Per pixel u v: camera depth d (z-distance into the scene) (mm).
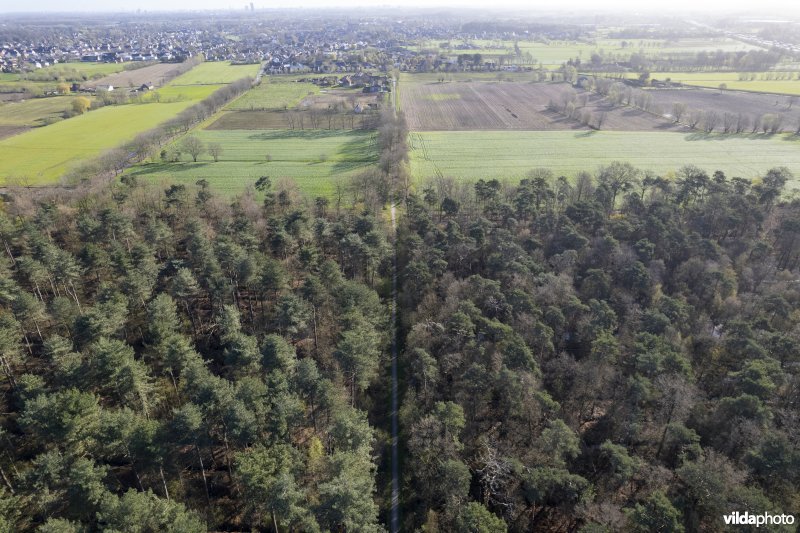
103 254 100062
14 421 71500
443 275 95500
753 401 59500
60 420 56688
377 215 135375
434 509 60469
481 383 66500
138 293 87938
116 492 59562
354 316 77188
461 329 75125
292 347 75750
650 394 64062
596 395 70000
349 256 104375
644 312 82625
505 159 197000
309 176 174625
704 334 78688
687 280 95688
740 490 49469
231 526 59969
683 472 53281
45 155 193875
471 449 65375
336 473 55031
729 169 178000
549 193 127688
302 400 68625
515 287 88938
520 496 58594
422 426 62094
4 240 109250
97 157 178500
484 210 123812
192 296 97062
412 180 163875
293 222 111375
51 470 53812
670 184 131375
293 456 59531
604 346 70688
